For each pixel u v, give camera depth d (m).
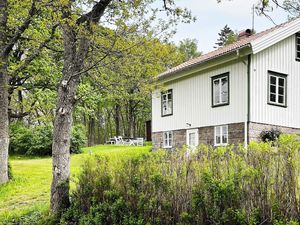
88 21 6.18
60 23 6.05
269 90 14.92
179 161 4.64
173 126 19.19
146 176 4.81
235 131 14.89
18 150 23.97
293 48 15.98
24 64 10.98
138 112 49.41
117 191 5.07
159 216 4.42
